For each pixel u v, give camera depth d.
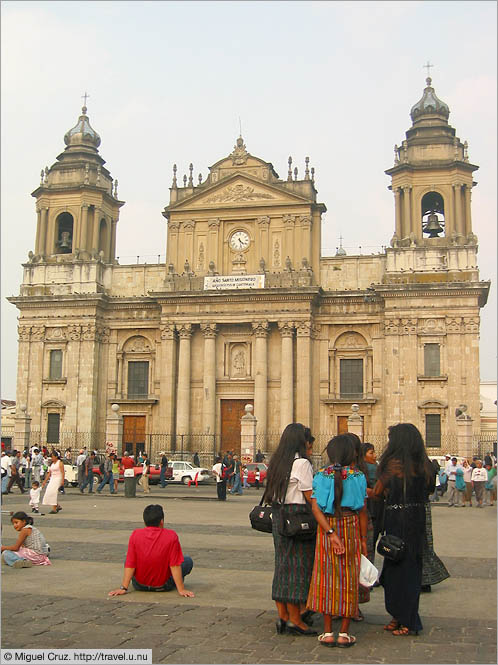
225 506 33.06
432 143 61.12
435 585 14.58
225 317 60.81
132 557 13.23
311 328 59.88
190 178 64.69
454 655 9.75
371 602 13.36
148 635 10.40
